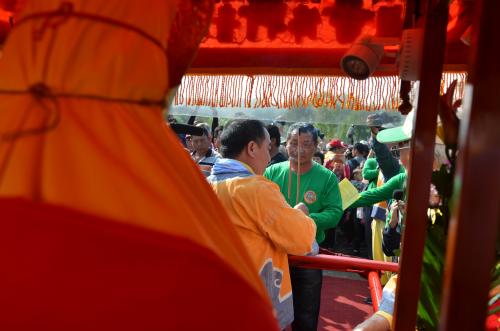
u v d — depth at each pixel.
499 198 0.56
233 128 2.07
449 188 1.21
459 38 1.54
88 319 0.56
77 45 0.65
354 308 4.07
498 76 0.56
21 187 0.59
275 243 1.93
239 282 0.66
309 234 1.94
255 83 1.84
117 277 0.58
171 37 0.85
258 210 1.90
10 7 1.46
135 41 0.69
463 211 0.57
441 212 1.25
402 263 1.14
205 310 0.61
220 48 1.79
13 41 0.69
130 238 0.59
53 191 0.59
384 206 3.85
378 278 2.11
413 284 1.13
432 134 1.08
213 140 5.29
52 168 0.61
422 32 1.10
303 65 1.75
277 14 1.57
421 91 1.08
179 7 0.85
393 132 2.61
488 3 0.56
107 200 0.61
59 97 0.65
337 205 2.96
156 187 0.64
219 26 1.63
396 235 3.08
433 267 1.25
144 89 0.70
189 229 0.63
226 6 1.58
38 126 0.62
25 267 0.56
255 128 2.05
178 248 0.61
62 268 0.57
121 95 0.68
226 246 0.71
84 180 0.61
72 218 0.58
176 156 0.72
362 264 2.18
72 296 0.56
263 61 1.77
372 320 1.45
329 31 1.59
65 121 0.63
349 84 1.77
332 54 1.72
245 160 2.05
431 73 1.07
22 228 0.57
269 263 1.96
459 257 0.58
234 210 1.94
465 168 0.57
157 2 0.73
